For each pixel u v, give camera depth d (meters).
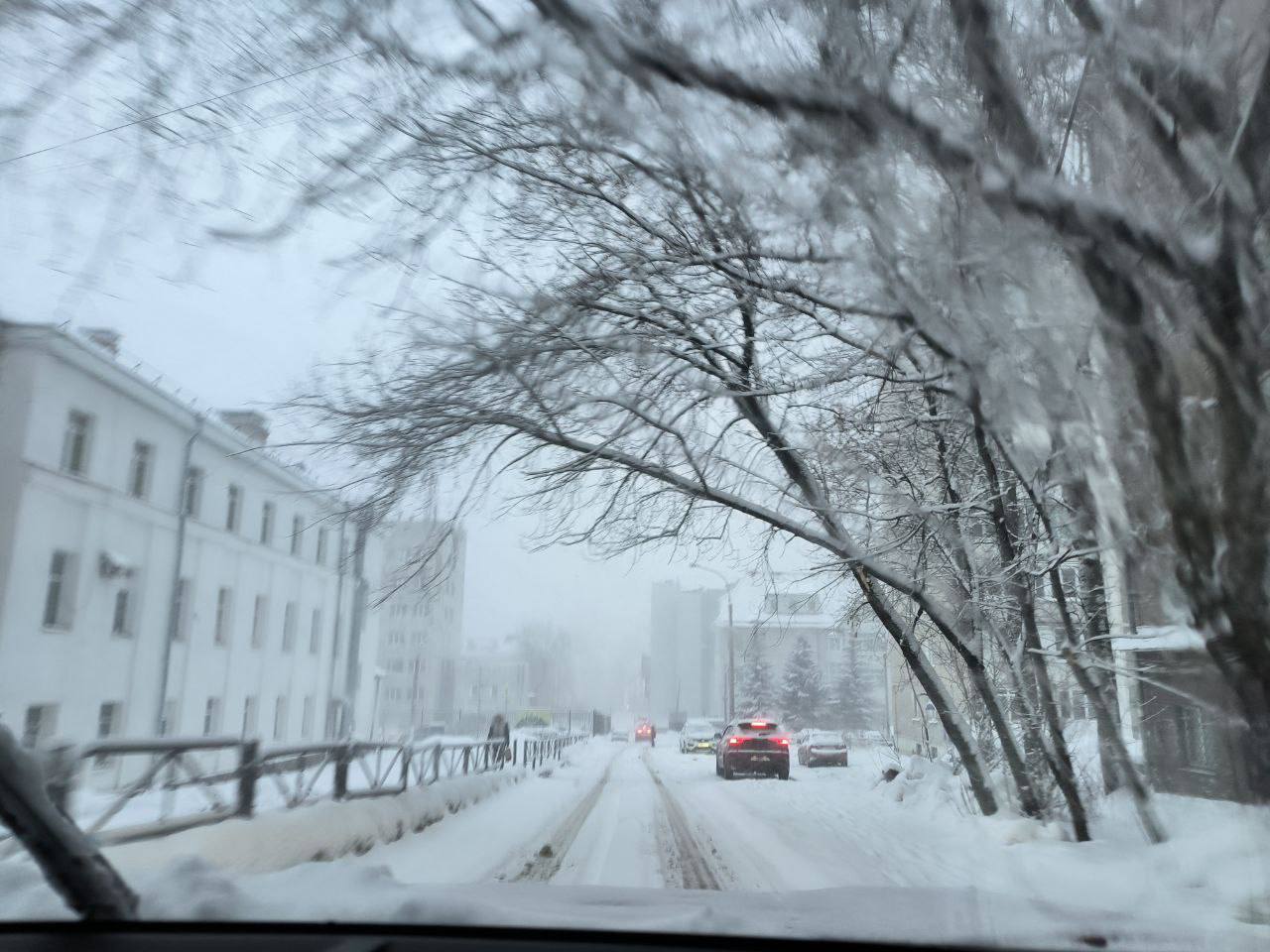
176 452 25.92
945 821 11.81
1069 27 4.59
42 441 20.89
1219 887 5.26
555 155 7.99
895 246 5.19
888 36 4.63
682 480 9.95
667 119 4.60
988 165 4.32
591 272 9.41
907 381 7.60
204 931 3.50
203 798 8.70
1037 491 7.31
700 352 10.24
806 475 10.22
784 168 4.92
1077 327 4.89
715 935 3.66
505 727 23.48
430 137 6.30
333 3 4.44
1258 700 4.56
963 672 13.31
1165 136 4.38
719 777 23.98
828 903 4.47
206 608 27.53
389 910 3.83
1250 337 4.16
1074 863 7.55
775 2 4.29
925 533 10.89
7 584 19.86
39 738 20.72
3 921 3.52
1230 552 4.32
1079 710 10.48
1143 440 4.80
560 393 8.99
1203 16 4.24
